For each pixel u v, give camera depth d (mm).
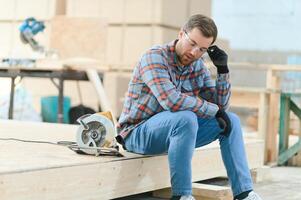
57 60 8320
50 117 10359
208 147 5441
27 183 3443
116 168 4195
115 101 11016
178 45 4258
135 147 4465
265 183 6227
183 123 4047
